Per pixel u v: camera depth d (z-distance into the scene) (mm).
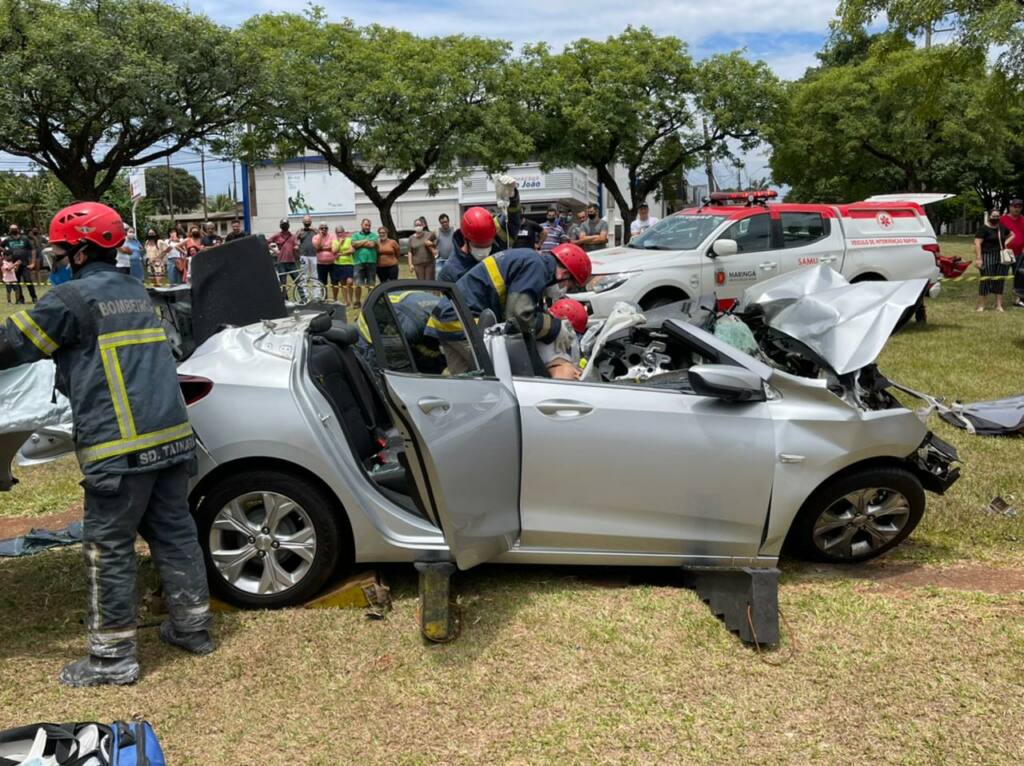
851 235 11281
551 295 5137
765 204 11258
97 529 3240
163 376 3318
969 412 6898
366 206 47219
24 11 19875
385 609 3807
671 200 41625
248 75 22438
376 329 4250
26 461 3730
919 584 4215
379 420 4594
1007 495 5406
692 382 3861
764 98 24438
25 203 45562
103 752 2242
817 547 4316
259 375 3803
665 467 3869
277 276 4695
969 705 3160
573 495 3857
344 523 3879
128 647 3314
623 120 24156
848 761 2861
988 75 15195
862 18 14844
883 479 4227
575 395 3867
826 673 3375
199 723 3057
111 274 3285
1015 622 3752
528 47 25141
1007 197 50969
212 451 3709
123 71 20000
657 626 3723
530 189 45812
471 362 4113
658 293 10375
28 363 3189
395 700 3199
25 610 3910
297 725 3047
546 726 3049
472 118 24375
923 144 31125
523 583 4145
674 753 2904
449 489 3404
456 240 5902
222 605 3844
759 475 3924
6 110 19828
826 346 4379
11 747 2287
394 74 23703
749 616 3586
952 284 18141
